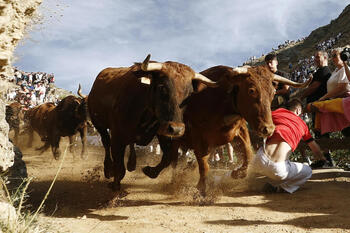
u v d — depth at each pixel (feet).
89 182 24.18
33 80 105.29
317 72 24.52
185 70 17.33
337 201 15.70
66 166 35.40
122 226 13.20
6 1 10.74
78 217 14.74
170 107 16.43
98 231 12.52
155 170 19.43
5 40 11.34
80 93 40.65
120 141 18.61
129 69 21.58
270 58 23.66
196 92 18.13
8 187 14.97
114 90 20.63
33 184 23.13
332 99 21.99
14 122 49.08
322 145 23.09
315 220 13.14
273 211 14.79
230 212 14.93
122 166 18.57
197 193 17.58
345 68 21.20
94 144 54.44
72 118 40.22
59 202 17.97
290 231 12.00
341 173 21.81
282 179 17.67
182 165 26.43
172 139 20.48
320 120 22.61
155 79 17.02
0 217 9.84
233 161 28.45
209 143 18.94
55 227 11.96
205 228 12.62
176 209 15.88
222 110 18.22
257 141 24.58
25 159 42.78
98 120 23.53
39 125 45.91
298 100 19.84
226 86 17.90
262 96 16.38
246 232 12.01
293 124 17.99
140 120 18.28
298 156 29.45
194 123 19.02
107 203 17.10
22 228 9.80
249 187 20.01
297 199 16.62
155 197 18.93
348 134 22.90
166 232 12.24
